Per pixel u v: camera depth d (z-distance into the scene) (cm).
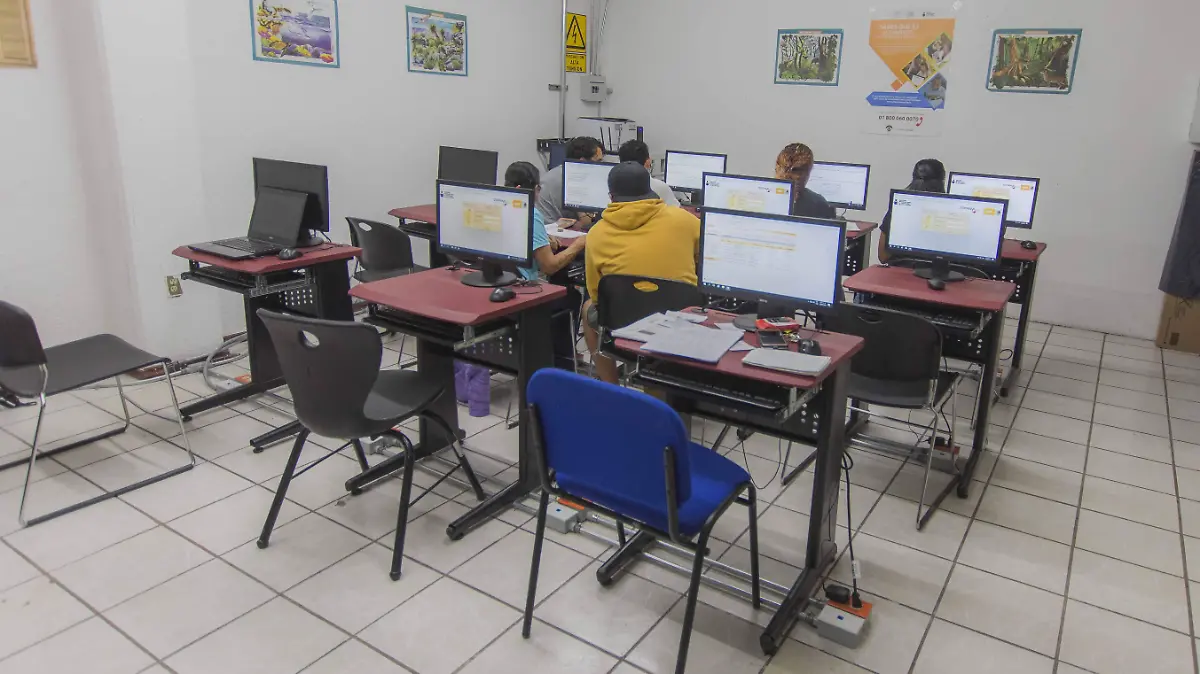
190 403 352
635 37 645
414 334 258
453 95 540
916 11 527
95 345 300
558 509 263
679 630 213
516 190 265
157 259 376
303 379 219
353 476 293
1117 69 473
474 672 196
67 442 314
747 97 605
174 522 260
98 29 340
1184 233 455
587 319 321
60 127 359
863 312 261
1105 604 229
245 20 411
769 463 314
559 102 633
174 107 368
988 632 216
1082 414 373
